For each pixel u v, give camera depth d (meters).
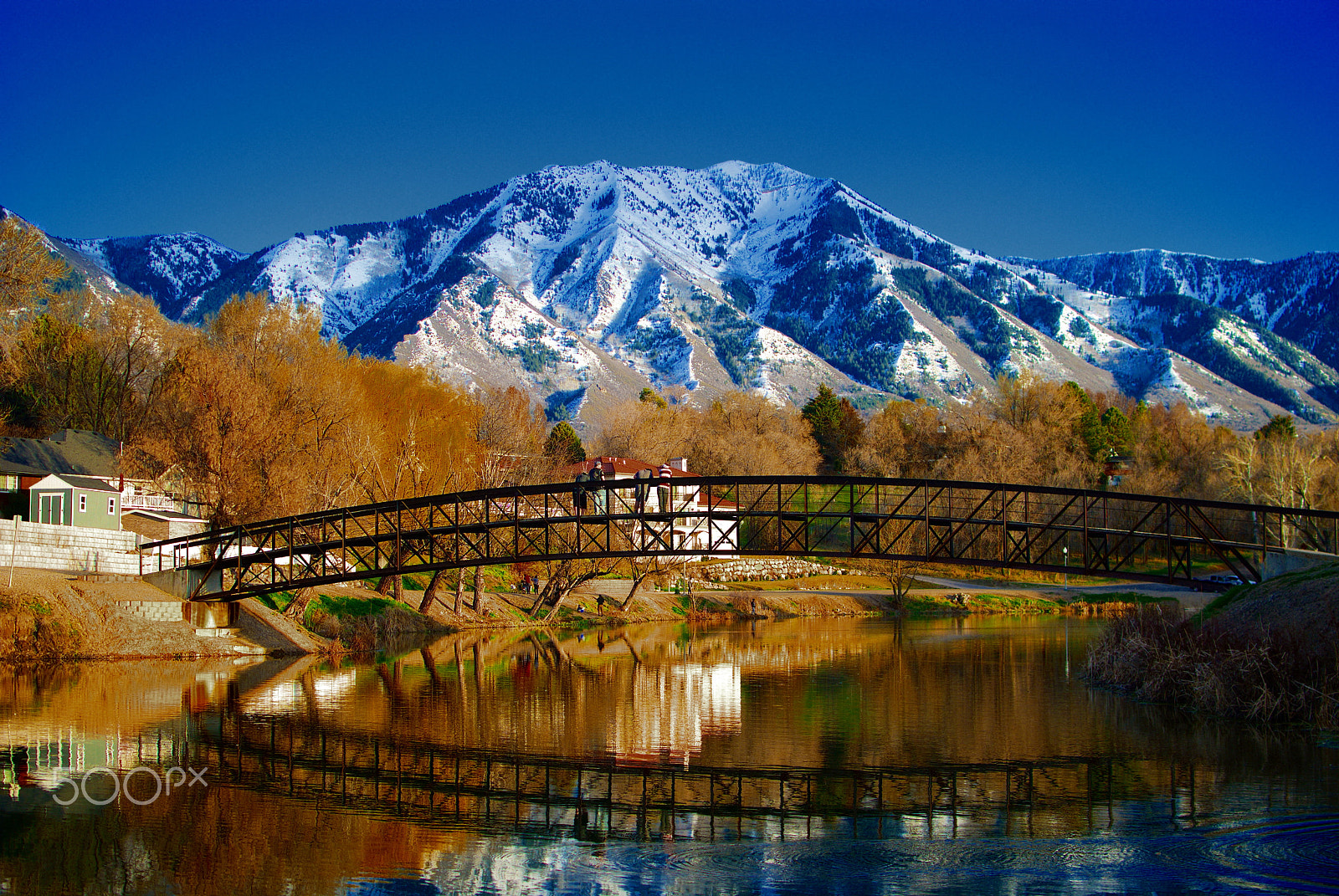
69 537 59.91
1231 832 24.61
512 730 37.78
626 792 29.06
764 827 25.77
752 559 115.62
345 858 23.22
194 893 20.94
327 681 49.16
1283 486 91.44
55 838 24.08
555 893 21.14
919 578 118.19
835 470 168.00
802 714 41.03
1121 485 119.44
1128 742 35.00
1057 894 20.78
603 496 105.19
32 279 56.47
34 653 49.97
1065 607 99.25
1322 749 33.28
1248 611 43.12
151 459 75.88
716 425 167.62
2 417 79.69
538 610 83.62
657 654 62.94
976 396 147.88
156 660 53.34
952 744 35.25
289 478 61.72
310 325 81.12
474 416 102.19
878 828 25.53
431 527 51.81
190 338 97.25
